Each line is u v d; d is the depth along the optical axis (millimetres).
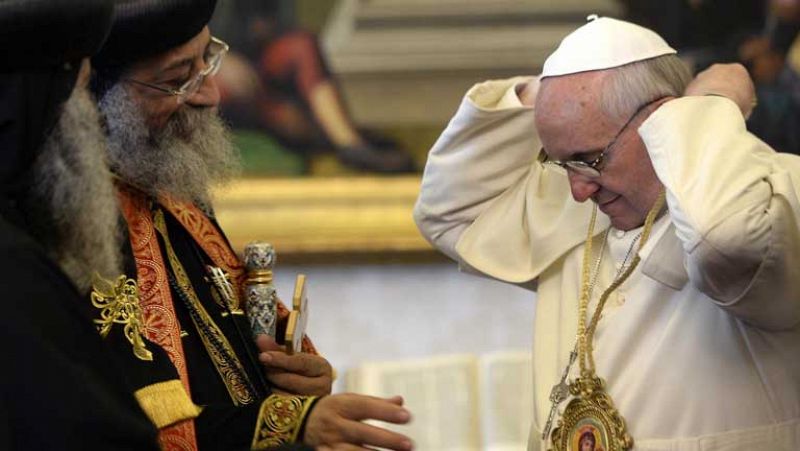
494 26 17328
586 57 8711
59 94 7297
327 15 17531
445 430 15328
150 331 8836
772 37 17172
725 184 7949
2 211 7078
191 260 9586
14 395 6449
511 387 15484
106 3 7496
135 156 9180
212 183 9766
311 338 17172
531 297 17234
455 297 17234
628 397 8734
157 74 9172
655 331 8852
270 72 17516
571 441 8898
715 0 17250
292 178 17375
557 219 9742
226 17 17547
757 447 8508
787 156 8781
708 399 8562
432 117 17406
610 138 8641
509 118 9805
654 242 8664
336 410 8477
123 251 8836
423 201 10234
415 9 17406
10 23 7059
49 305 6637
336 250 17062
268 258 9812
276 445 8055
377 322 17203
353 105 17453
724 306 8164
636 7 17328
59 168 7293
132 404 6926
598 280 9344
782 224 7891
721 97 8516
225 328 9398
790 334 8555
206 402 9039
